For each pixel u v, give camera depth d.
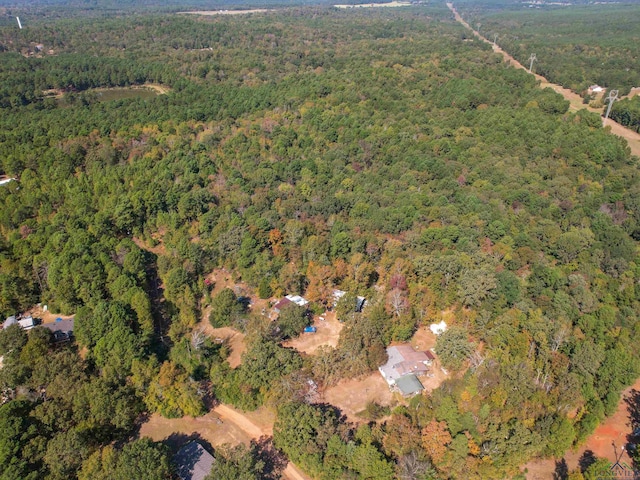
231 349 91.19
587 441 75.12
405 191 135.50
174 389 76.88
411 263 102.19
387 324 89.75
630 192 135.12
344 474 64.75
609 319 90.31
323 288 100.19
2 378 76.44
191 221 128.25
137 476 60.62
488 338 86.62
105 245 111.31
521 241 112.56
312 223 121.62
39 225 120.38
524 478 67.94
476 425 69.12
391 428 69.81
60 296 97.00
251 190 140.50
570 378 76.06
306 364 81.94
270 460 70.75
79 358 81.62
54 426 70.62
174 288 100.75
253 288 107.00
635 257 110.00
